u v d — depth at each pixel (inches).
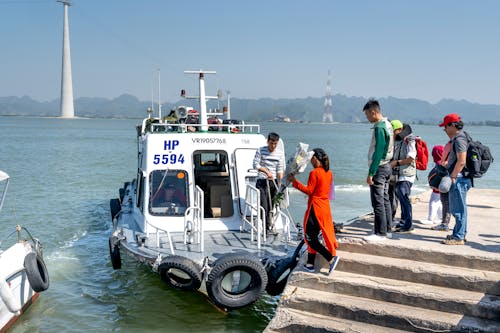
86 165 1387.8
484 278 232.8
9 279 311.0
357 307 236.1
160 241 348.2
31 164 1373.0
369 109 273.0
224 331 312.7
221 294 288.4
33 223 607.8
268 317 335.6
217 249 330.6
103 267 439.2
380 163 273.3
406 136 297.0
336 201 860.0
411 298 235.6
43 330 311.7
